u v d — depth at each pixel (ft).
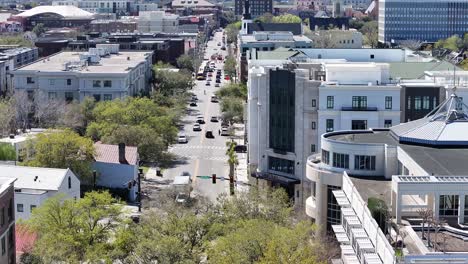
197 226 343.87
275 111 526.16
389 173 378.12
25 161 516.32
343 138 413.80
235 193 446.60
